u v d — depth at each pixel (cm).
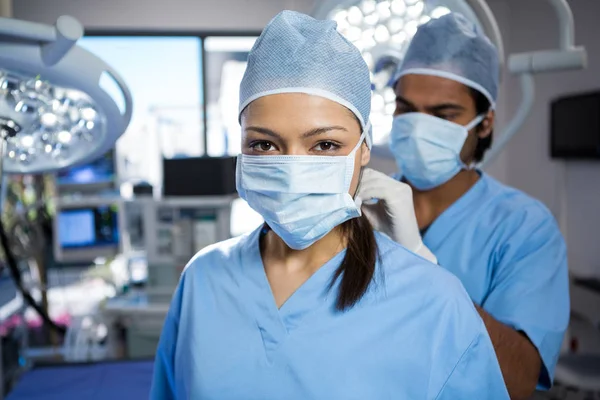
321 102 74
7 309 211
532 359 104
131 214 304
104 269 304
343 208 78
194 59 402
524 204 123
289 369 80
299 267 87
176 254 243
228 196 247
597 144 278
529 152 370
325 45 76
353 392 78
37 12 324
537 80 355
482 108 120
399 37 135
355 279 82
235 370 82
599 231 290
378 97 138
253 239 93
